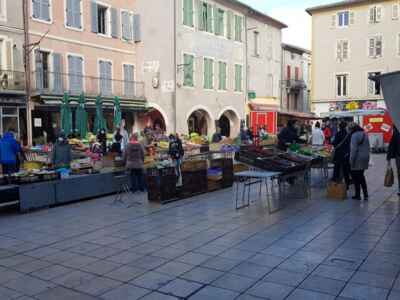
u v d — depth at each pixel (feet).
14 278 16.81
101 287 15.66
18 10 66.95
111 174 36.22
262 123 110.52
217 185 37.60
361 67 123.24
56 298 14.83
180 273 16.80
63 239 22.24
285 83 131.44
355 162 30.58
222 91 98.68
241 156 29.45
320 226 23.48
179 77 85.66
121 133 56.90
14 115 65.87
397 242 20.25
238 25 103.91
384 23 119.14
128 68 87.04
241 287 15.25
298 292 14.70
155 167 32.35
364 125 80.48
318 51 129.59
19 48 67.21
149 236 22.34
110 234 22.98
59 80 72.95
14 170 36.47
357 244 20.01
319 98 130.00
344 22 125.39
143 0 87.40
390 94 15.46
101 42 81.20
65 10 74.23
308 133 89.10
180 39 85.76
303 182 34.45
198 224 24.71
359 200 30.94
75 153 45.96
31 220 26.99
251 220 25.38
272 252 19.07
